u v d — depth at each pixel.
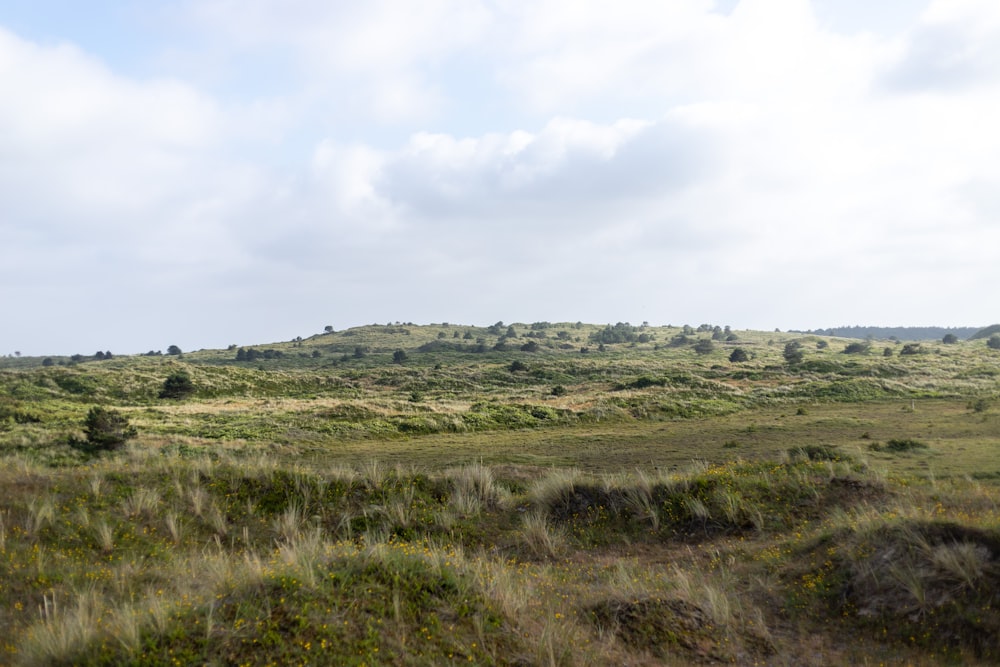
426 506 13.84
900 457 20.36
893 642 7.44
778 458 20.03
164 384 55.19
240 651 5.77
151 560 10.14
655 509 13.20
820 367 69.69
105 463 15.77
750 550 10.95
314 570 7.35
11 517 10.52
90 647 5.77
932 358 81.31
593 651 6.84
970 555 8.00
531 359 111.12
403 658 6.04
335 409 39.75
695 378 56.47
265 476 14.11
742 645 7.45
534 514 13.63
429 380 70.31
